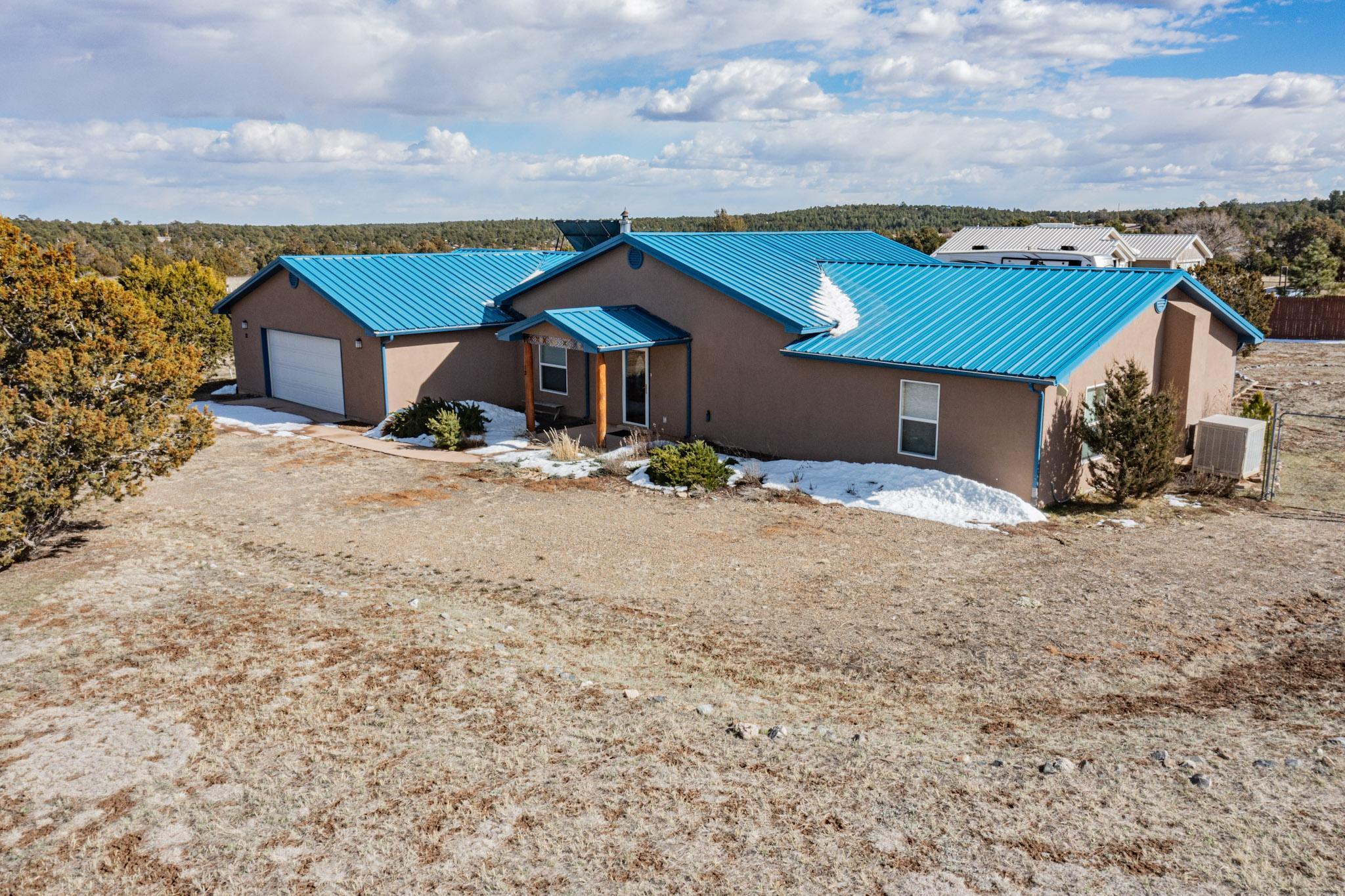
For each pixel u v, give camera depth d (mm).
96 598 10977
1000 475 15648
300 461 19156
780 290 19375
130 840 5988
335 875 5535
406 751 7062
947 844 5660
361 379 23391
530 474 17859
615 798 6316
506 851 5715
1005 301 18016
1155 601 11062
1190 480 17453
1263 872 5250
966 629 10141
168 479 17500
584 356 22609
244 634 9695
